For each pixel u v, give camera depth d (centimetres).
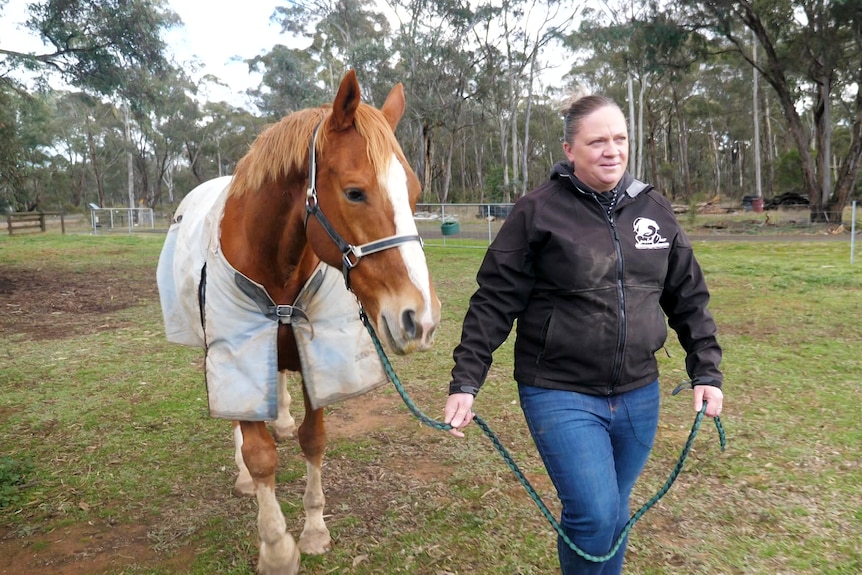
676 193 5112
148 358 538
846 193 1997
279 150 191
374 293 165
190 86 4591
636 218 174
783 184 3334
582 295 169
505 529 259
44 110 3606
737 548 242
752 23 2080
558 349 173
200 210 266
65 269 1202
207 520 273
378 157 164
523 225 173
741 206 2878
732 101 4388
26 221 2336
